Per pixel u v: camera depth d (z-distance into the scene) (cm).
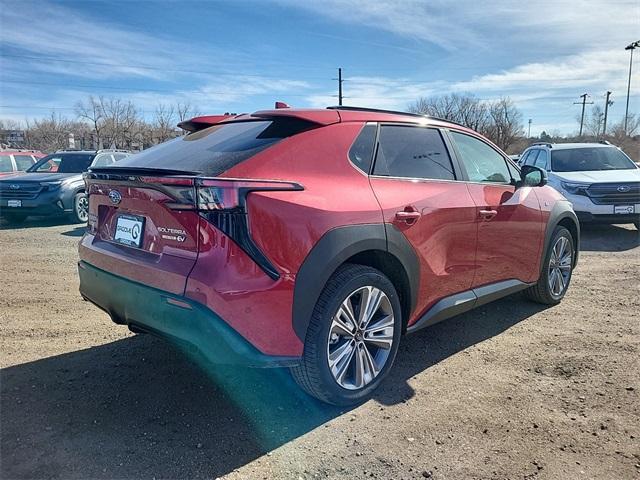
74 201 1014
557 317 450
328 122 292
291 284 250
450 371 339
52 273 592
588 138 5994
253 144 272
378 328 302
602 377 328
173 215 250
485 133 5638
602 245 823
